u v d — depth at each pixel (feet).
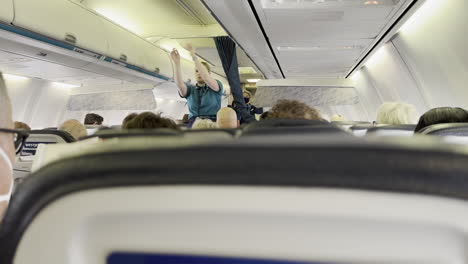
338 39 19.16
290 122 3.33
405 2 13.42
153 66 24.91
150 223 1.10
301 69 29.30
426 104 21.35
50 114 29.94
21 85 25.13
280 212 1.00
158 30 25.52
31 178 1.13
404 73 22.52
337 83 15.46
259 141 1.07
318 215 0.99
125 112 40.81
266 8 14.30
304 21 15.94
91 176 1.06
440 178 0.93
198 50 31.24
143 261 1.12
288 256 1.06
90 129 14.70
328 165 0.97
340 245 1.03
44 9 14.48
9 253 1.11
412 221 0.97
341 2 13.84
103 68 21.34
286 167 0.98
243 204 1.01
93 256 1.13
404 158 0.95
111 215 1.10
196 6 22.11
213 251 1.09
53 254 1.10
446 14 15.07
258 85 15.76
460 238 0.97
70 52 17.20
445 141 1.07
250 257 1.08
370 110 34.14
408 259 1.01
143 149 1.09
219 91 11.79
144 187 1.05
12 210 1.10
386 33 17.79
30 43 15.01
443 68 17.67
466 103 16.80
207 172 1.01
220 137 1.20
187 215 1.08
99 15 18.75
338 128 2.22
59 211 1.09
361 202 0.96
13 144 2.62
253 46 21.22
